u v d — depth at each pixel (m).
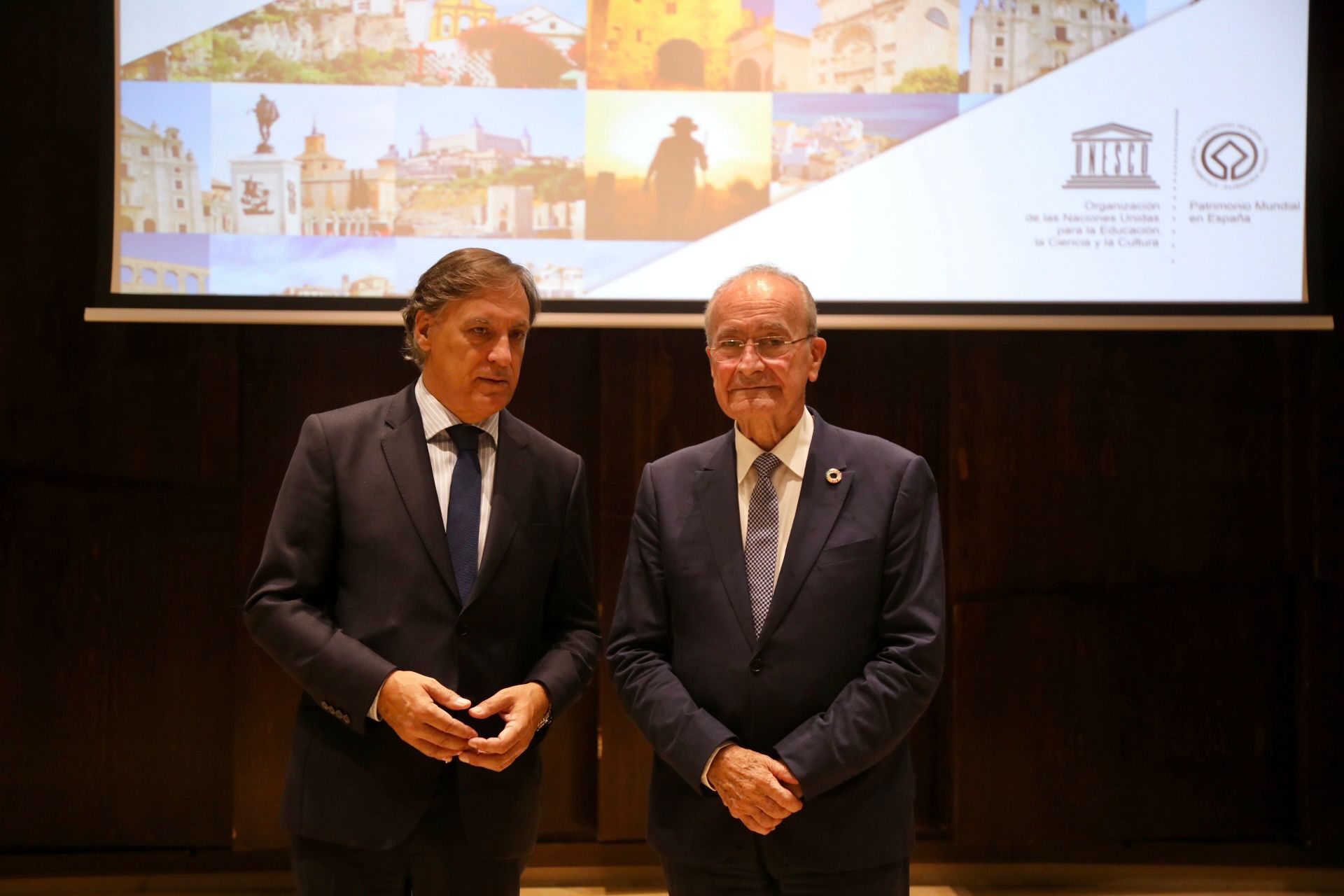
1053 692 2.66
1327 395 2.64
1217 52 2.56
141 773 2.61
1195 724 2.69
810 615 1.49
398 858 1.54
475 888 1.54
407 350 1.71
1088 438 2.67
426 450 1.60
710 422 2.64
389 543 1.54
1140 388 2.68
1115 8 2.56
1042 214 2.55
